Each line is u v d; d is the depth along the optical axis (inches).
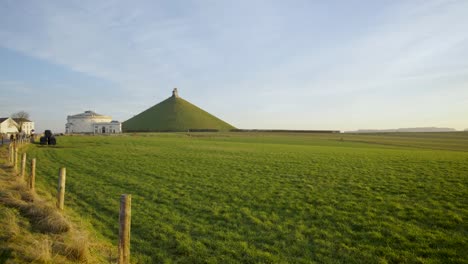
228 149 2074.3
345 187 775.1
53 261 297.6
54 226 384.2
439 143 4055.1
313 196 677.9
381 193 706.2
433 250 390.9
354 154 1772.9
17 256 292.7
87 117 7003.0
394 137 5905.5
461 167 1147.9
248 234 453.4
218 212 562.3
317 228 480.4
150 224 488.4
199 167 1122.0
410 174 976.9
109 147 2090.3
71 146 2148.1
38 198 531.8
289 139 4360.2
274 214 552.4
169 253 386.0
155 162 1257.4
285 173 999.6
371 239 434.3
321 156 1611.7
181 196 677.9
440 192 705.0
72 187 749.9
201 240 427.5
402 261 366.9
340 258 376.5
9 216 396.2
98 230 458.9
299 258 375.6
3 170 832.9
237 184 812.0
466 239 421.7
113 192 707.4
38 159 1315.2
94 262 327.3
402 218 522.9
